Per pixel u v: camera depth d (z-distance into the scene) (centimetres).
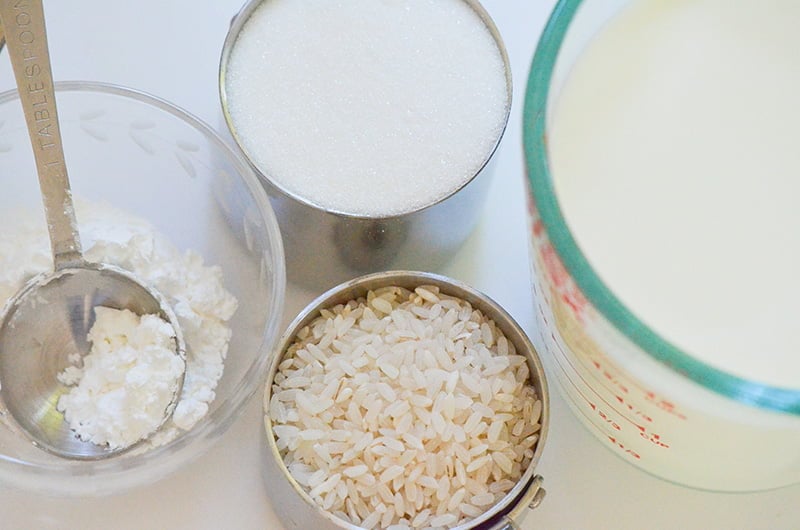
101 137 37
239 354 36
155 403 35
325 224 35
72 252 35
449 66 37
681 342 30
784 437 28
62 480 33
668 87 32
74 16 40
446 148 36
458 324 36
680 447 31
